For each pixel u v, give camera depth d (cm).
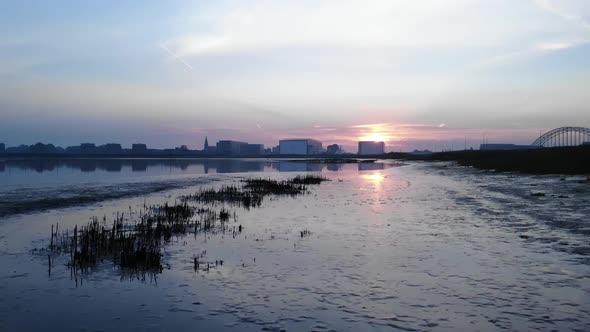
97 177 4534
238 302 764
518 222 1658
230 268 1010
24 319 682
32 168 6994
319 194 3059
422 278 916
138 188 3325
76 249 1131
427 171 6944
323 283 884
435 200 2573
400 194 3017
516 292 814
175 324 659
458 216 1867
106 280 906
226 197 2758
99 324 660
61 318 686
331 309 727
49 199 2380
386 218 1841
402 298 784
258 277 931
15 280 902
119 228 1556
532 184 3325
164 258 1115
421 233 1466
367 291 827
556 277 912
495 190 3066
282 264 1048
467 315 695
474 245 1256
